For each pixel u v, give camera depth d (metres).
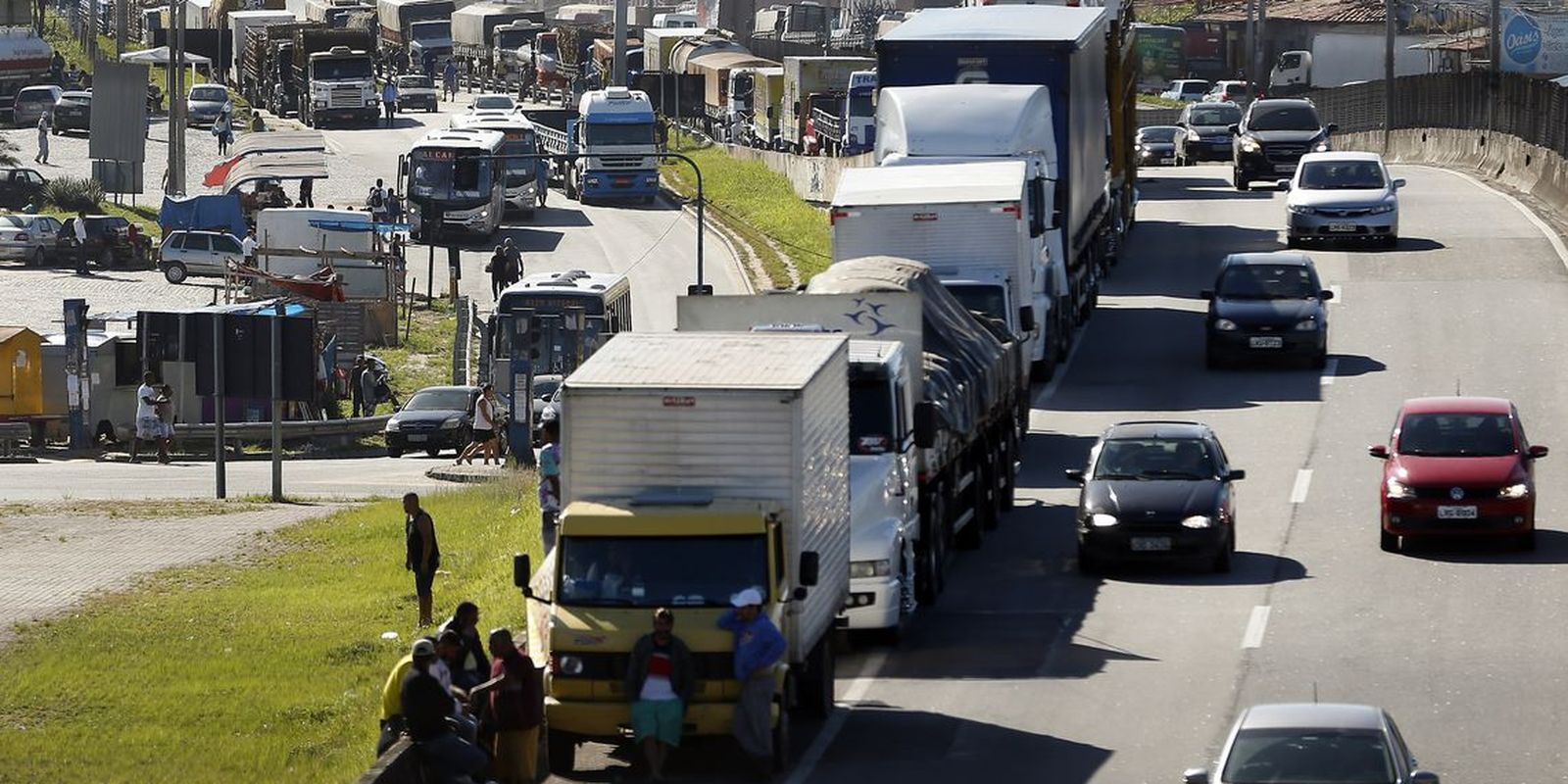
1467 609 85.38
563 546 65.88
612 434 67.50
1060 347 145.25
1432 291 160.88
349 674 87.00
